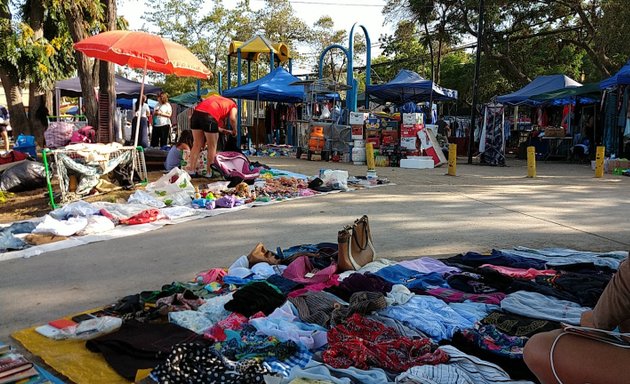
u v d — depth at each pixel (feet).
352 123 52.85
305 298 13.00
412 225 22.91
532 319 11.52
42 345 11.21
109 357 10.59
